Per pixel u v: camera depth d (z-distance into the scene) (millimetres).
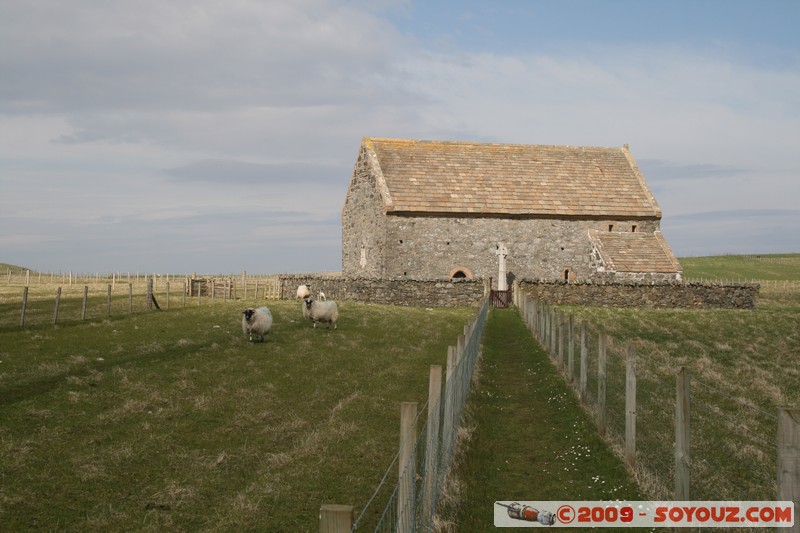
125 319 28438
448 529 9312
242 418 14555
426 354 24188
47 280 69812
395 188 48625
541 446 13938
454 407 12156
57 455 11711
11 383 16016
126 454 11906
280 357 21281
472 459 12664
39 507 9750
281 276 49625
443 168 51406
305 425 14469
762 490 10516
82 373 17453
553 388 18719
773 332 32844
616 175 54312
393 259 47094
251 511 9922
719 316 38062
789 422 6590
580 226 50281
